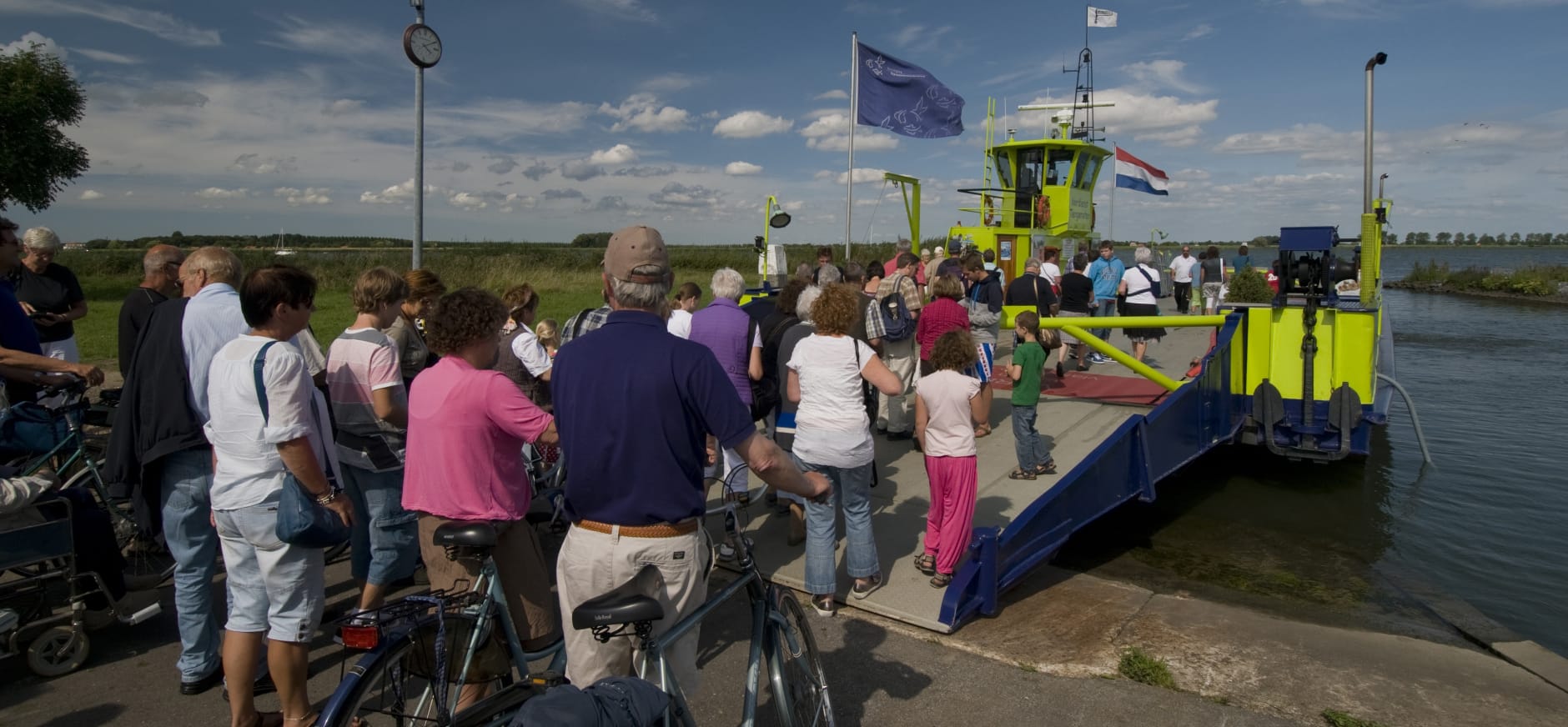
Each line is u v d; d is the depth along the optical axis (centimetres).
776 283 1055
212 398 328
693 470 264
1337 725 374
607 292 272
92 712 380
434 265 3306
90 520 424
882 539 573
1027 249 1596
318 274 3031
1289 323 869
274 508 327
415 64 715
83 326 1619
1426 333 2459
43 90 2369
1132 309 1187
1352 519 770
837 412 461
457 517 322
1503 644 490
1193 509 802
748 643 446
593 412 254
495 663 301
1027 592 540
